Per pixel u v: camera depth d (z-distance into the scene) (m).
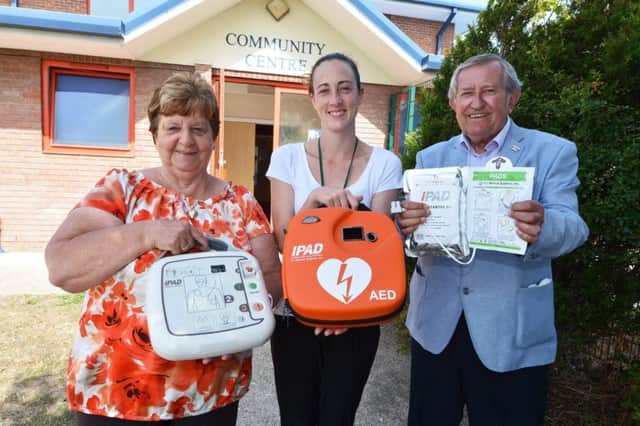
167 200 1.56
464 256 1.68
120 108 6.71
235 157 10.09
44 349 3.51
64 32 5.57
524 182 1.56
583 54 2.97
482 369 1.85
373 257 1.58
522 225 1.54
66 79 6.52
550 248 1.62
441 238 1.70
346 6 6.29
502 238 1.60
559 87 2.83
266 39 6.81
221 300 1.36
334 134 1.93
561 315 2.67
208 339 1.30
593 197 2.59
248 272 1.44
